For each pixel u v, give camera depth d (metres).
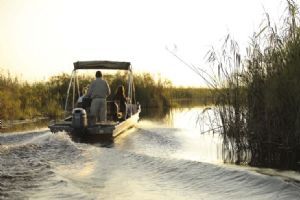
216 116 10.91
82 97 15.86
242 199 5.67
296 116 8.55
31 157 8.73
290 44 8.91
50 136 11.78
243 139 9.80
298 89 8.39
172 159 8.40
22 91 24.81
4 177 6.91
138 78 30.00
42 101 24.41
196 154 9.98
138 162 8.28
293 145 8.66
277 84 8.66
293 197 5.61
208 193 6.02
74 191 6.04
